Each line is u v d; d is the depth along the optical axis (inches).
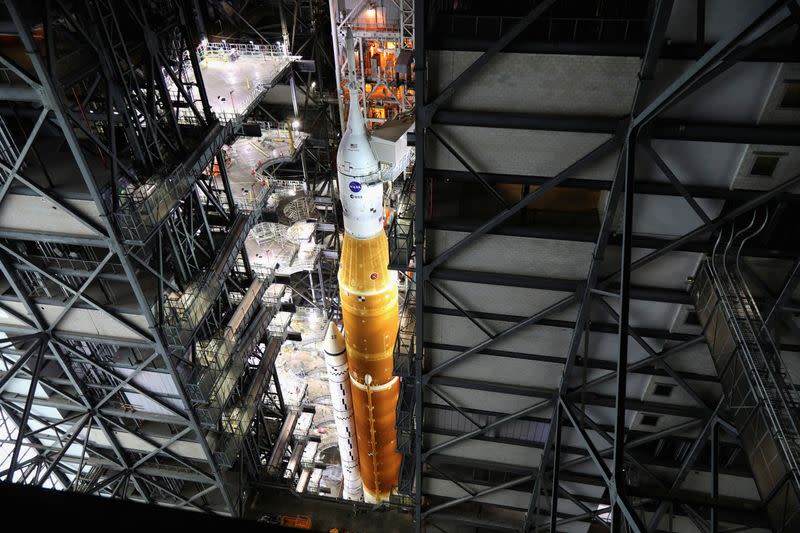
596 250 869.2
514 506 1352.1
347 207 1198.9
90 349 1219.9
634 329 979.3
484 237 918.4
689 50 712.4
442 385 1130.0
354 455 1768.0
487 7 776.9
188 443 1310.3
